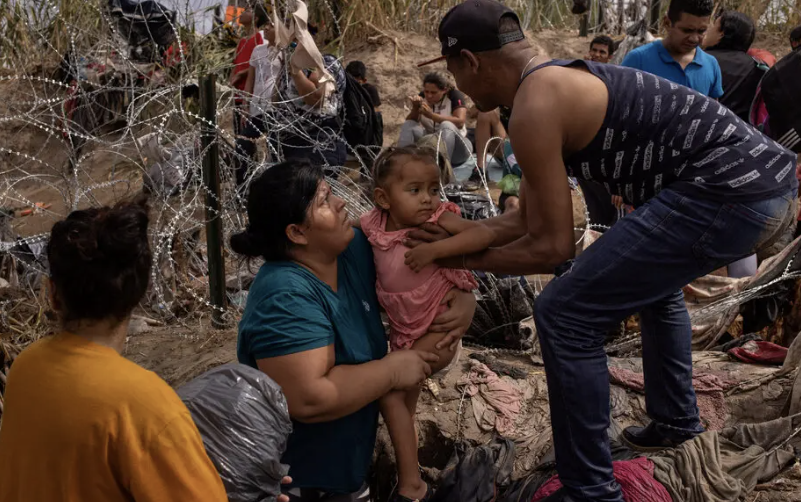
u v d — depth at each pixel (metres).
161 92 3.83
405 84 8.26
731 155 2.02
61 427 1.39
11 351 3.20
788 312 3.51
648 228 2.08
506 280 3.56
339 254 2.29
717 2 8.80
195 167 3.76
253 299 2.14
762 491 2.50
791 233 3.95
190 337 3.79
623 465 2.46
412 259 2.20
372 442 2.36
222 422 1.72
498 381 3.10
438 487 2.66
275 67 5.21
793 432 2.69
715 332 3.53
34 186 6.41
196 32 7.91
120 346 1.53
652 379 2.62
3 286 3.78
